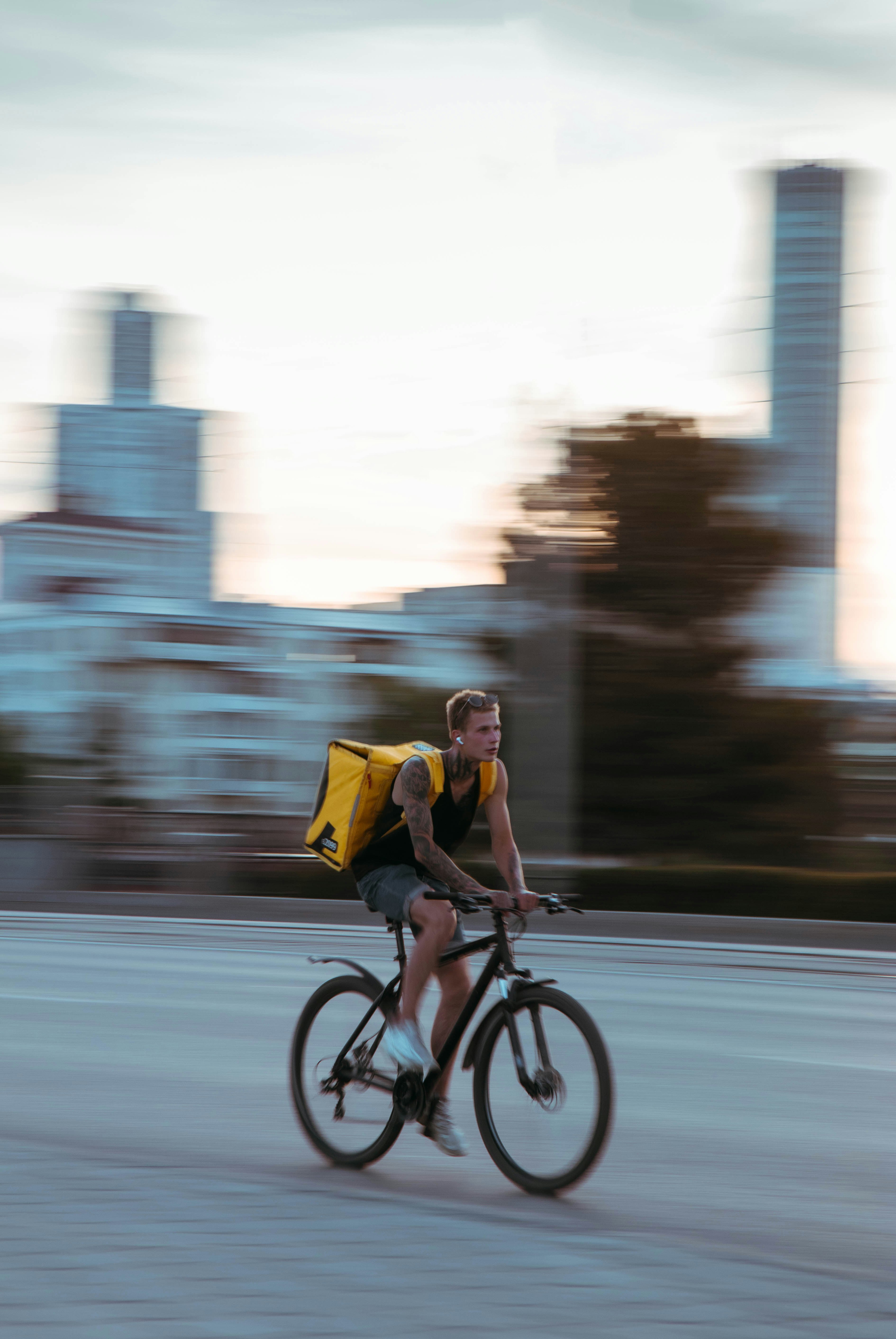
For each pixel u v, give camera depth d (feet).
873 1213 15.57
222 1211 13.84
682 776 85.76
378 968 39.93
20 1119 19.85
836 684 86.99
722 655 86.94
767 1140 19.27
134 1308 11.03
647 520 86.28
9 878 69.97
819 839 86.28
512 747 72.74
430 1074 16.47
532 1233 13.34
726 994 35.81
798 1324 11.02
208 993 34.32
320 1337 10.48
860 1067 25.17
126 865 75.20
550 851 63.05
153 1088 22.38
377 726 97.14
